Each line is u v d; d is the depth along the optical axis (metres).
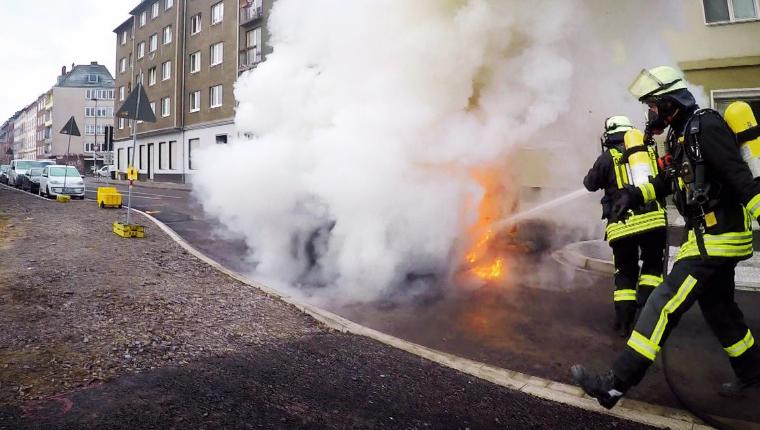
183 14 32.50
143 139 38.66
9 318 3.68
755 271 5.89
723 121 2.35
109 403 2.46
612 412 2.68
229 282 5.25
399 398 2.77
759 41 10.09
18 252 6.22
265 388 2.78
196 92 31.92
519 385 3.02
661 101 2.52
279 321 4.05
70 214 10.84
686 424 2.55
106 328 3.55
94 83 80.44
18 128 117.75
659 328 2.41
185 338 3.48
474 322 4.40
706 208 2.42
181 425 2.29
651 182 2.62
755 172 2.22
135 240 7.55
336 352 3.44
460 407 2.70
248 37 27.12
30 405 2.40
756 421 2.58
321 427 2.39
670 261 6.21
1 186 25.80
